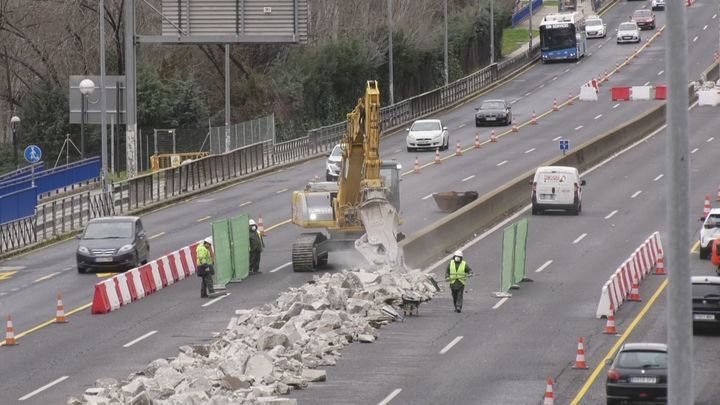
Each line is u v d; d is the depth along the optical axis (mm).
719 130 174875
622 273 82688
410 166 156875
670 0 25609
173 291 90188
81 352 70250
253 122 177750
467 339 71812
